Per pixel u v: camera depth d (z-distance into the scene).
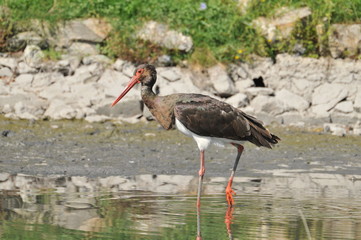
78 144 14.20
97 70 17.38
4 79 17.09
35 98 16.59
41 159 12.88
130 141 14.70
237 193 10.59
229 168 12.73
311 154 14.08
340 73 17.69
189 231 8.17
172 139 15.07
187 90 16.94
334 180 11.75
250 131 10.58
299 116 16.72
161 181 11.43
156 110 11.27
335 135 15.83
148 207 9.43
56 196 10.03
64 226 8.27
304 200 10.05
